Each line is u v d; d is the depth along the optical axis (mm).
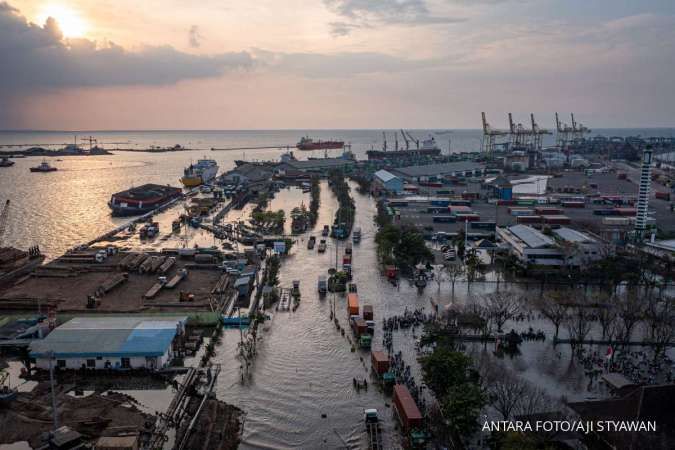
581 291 136875
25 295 128375
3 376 89875
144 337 96625
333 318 118375
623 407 72688
